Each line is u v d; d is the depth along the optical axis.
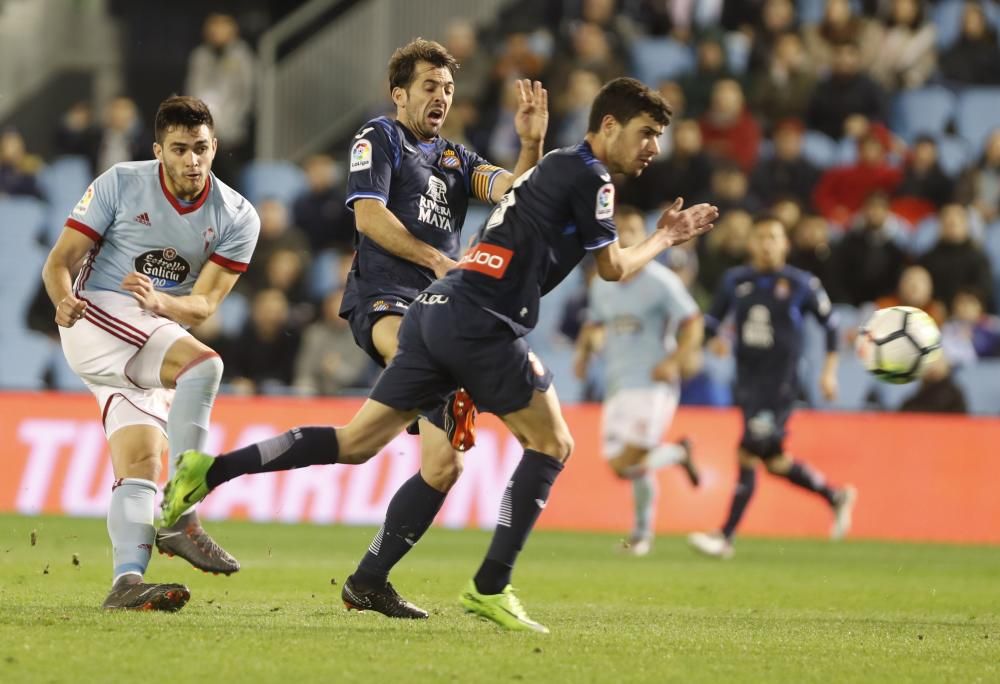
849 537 46.75
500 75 62.62
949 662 16.97
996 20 67.69
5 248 60.78
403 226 21.00
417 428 21.38
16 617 18.39
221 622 18.55
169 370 20.44
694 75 62.50
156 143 20.44
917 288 50.75
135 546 19.83
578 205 18.59
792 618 22.52
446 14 67.88
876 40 64.75
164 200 20.58
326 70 66.50
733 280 39.84
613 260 18.94
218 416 47.22
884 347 27.11
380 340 21.05
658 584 29.28
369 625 18.94
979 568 35.88
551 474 19.14
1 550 32.84
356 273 21.89
